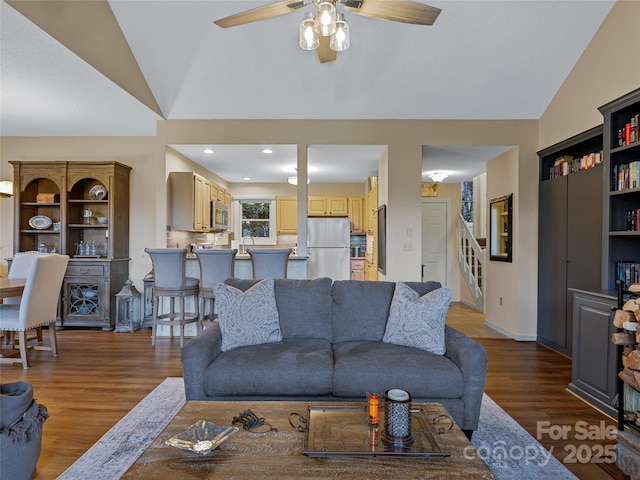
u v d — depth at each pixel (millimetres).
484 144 4641
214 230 6117
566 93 4055
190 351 2248
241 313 2594
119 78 3631
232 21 2467
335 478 1229
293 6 2348
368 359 2283
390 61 3900
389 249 4684
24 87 3650
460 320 5742
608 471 1951
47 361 3641
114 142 5270
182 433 1487
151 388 2986
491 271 5273
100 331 4848
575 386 2914
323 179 7539
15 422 1793
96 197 5207
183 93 4336
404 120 4676
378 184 5539
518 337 4555
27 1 2557
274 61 3945
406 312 2602
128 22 3572
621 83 3293
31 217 5156
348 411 1720
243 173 6938
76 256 5094
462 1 3318
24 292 3428
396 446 1406
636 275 2857
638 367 2025
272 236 8125
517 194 4613
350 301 2854
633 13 3166
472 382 2164
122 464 1951
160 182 4730
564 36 3627
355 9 2367
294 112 4602
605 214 2994
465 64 3916
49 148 5258
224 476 1229
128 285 4883
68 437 2232
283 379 2205
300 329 2805
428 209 7633
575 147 4023
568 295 3932
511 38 3645
